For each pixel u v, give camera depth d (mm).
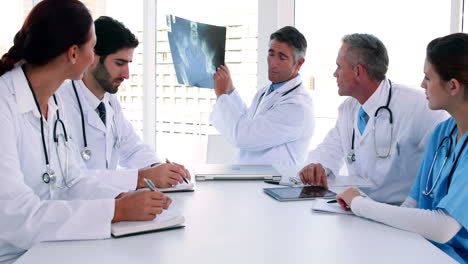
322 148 2098
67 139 1455
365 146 1914
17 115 1232
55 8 1206
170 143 3512
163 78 3402
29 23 1216
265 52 3029
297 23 2967
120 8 3395
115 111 2045
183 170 1671
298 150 2445
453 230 1200
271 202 1464
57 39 1203
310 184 1713
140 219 1160
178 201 1459
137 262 955
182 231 1160
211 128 3396
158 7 3322
